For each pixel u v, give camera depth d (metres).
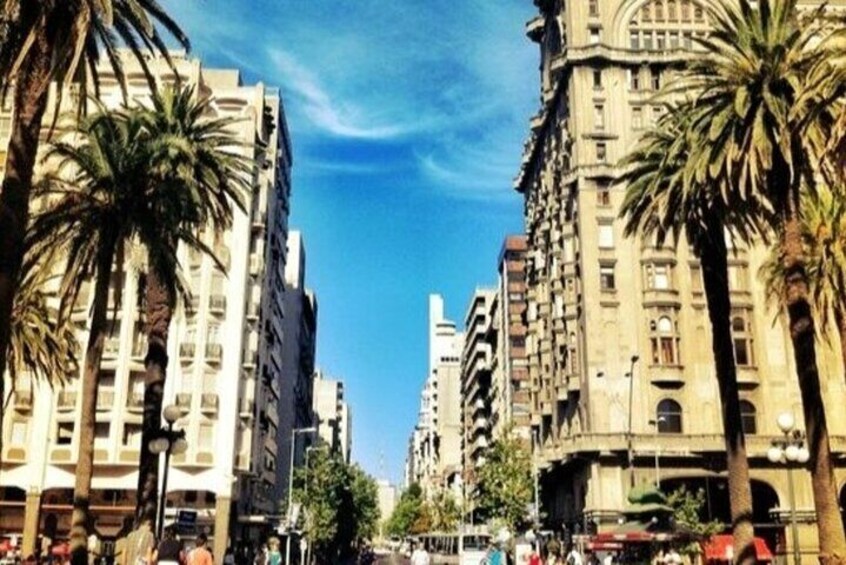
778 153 24.27
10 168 16.78
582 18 72.88
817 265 33.41
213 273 63.25
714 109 24.97
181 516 36.91
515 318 110.38
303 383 116.44
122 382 59.25
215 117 67.38
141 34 20.20
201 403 60.41
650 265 67.25
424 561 41.12
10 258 16.27
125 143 27.67
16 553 35.31
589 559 49.72
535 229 87.56
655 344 65.56
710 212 27.50
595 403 64.12
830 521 21.64
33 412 59.22
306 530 71.88
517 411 106.12
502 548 56.50
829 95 20.48
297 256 106.56
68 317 28.47
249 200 65.38
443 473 184.25
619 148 69.88
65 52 17.33
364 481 111.44
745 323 66.00
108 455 58.19
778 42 24.45
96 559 33.72
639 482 61.88
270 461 76.19
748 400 64.69
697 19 72.88
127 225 26.92
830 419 64.00
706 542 39.53
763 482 62.34
